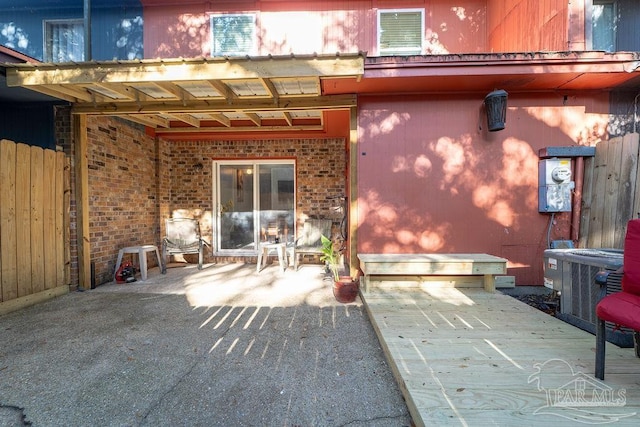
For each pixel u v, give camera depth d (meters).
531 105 3.93
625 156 3.33
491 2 5.32
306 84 3.67
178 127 5.50
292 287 4.25
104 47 5.61
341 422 1.67
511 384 1.80
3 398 1.88
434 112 4.00
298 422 1.67
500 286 3.93
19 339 2.66
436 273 3.52
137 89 3.78
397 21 5.52
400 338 2.43
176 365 2.24
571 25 3.60
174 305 3.51
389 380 2.05
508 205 3.98
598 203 3.66
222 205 6.23
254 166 6.17
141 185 5.38
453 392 1.73
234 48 5.57
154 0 5.45
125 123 4.98
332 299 3.71
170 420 1.69
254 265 5.83
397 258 3.66
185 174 6.16
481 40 5.47
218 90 3.64
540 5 4.09
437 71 3.43
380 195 4.05
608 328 2.28
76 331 2.82
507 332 2.53
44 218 3.73
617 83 3.69
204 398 1.88
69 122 4.14
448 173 4.01
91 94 3.88
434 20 5.47
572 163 3.88
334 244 5.85
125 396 1.90
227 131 5.50
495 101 3.65
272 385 2.00
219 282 4.52
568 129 3.91
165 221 5.88
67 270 4.03
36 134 4.14
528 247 3.97
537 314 2.95
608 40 4.36
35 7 5.54
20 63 3.43
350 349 2.47
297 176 6.06
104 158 4.54
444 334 2.50
